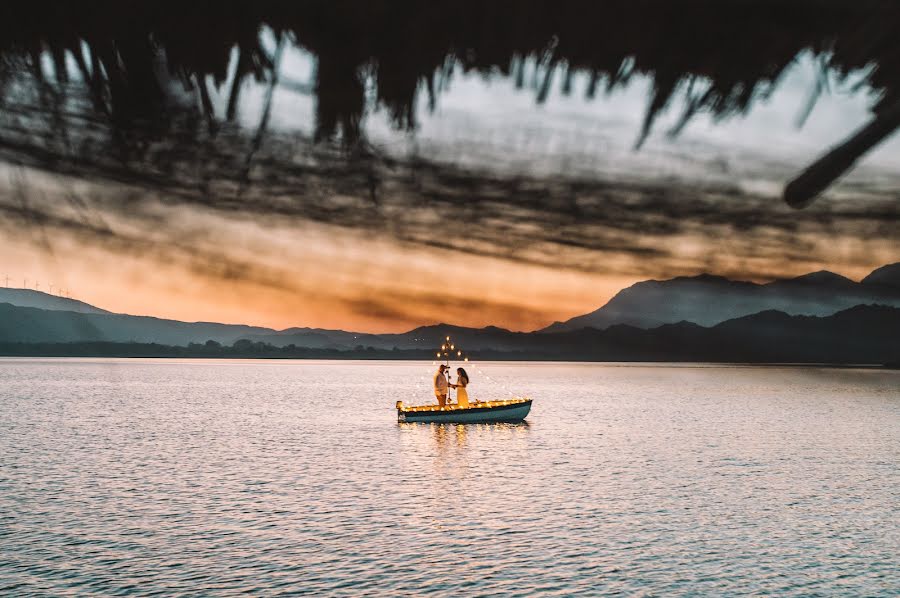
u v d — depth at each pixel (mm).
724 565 25625
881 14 1557
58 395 114625
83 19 1666
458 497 36344
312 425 71375
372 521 31219
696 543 28375
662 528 30594
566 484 40281
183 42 1658
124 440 58594
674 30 1623
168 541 27812
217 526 30094
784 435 67625
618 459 50062
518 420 68938
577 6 1614
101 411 86500
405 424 71000
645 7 1611
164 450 52938
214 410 89875
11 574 23750
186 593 22266
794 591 23062
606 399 121625
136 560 25406
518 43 1650
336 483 39875
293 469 44531
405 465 46406
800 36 1602
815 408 104312
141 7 1641
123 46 1679
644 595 22547
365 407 96688
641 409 98438
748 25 1594
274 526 30141
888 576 24578
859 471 46406
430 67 1667
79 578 23453
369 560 25750
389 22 1641
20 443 56125
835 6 1563
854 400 125500
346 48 1657
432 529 29969
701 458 51406
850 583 23875
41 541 27594
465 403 68875
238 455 50500
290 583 23250
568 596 22422
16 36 1668
